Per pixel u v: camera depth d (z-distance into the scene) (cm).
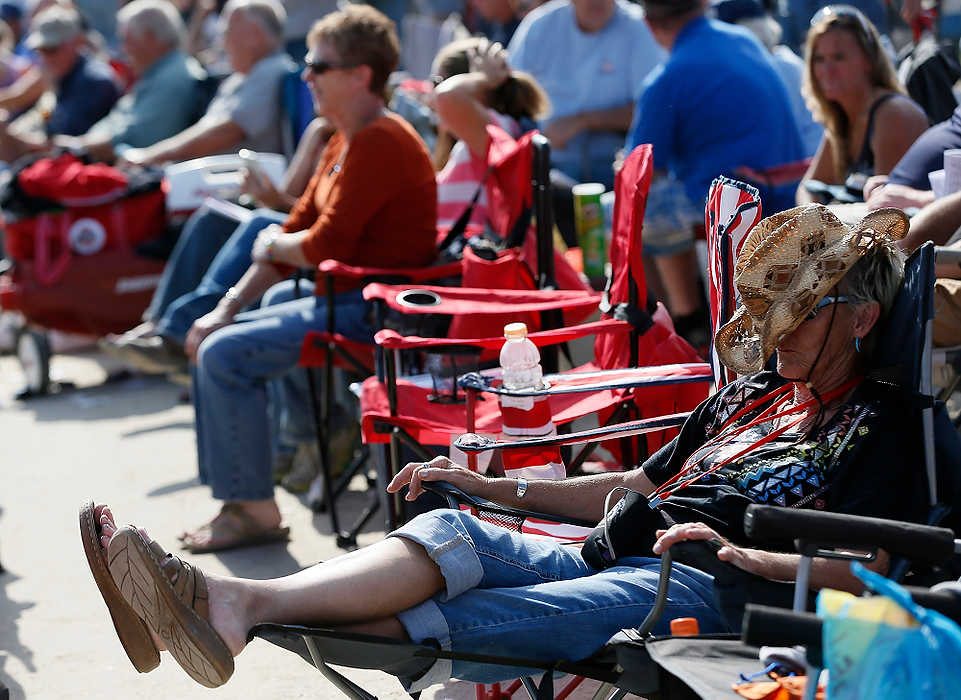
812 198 835
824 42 792
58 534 888
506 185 820
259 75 1334
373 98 842
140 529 424
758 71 949
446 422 674
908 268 443
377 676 630
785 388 478
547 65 1202
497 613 444
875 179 733
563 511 515
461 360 690
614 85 1187
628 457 686
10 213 1289
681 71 944
